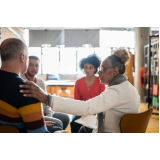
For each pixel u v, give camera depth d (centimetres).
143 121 125
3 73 95
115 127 132
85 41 1023
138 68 710
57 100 108
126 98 125
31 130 93
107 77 136
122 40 1054
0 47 97
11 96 91
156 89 484
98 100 119
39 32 1026
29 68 209
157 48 485
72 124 205
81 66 238
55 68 1079
